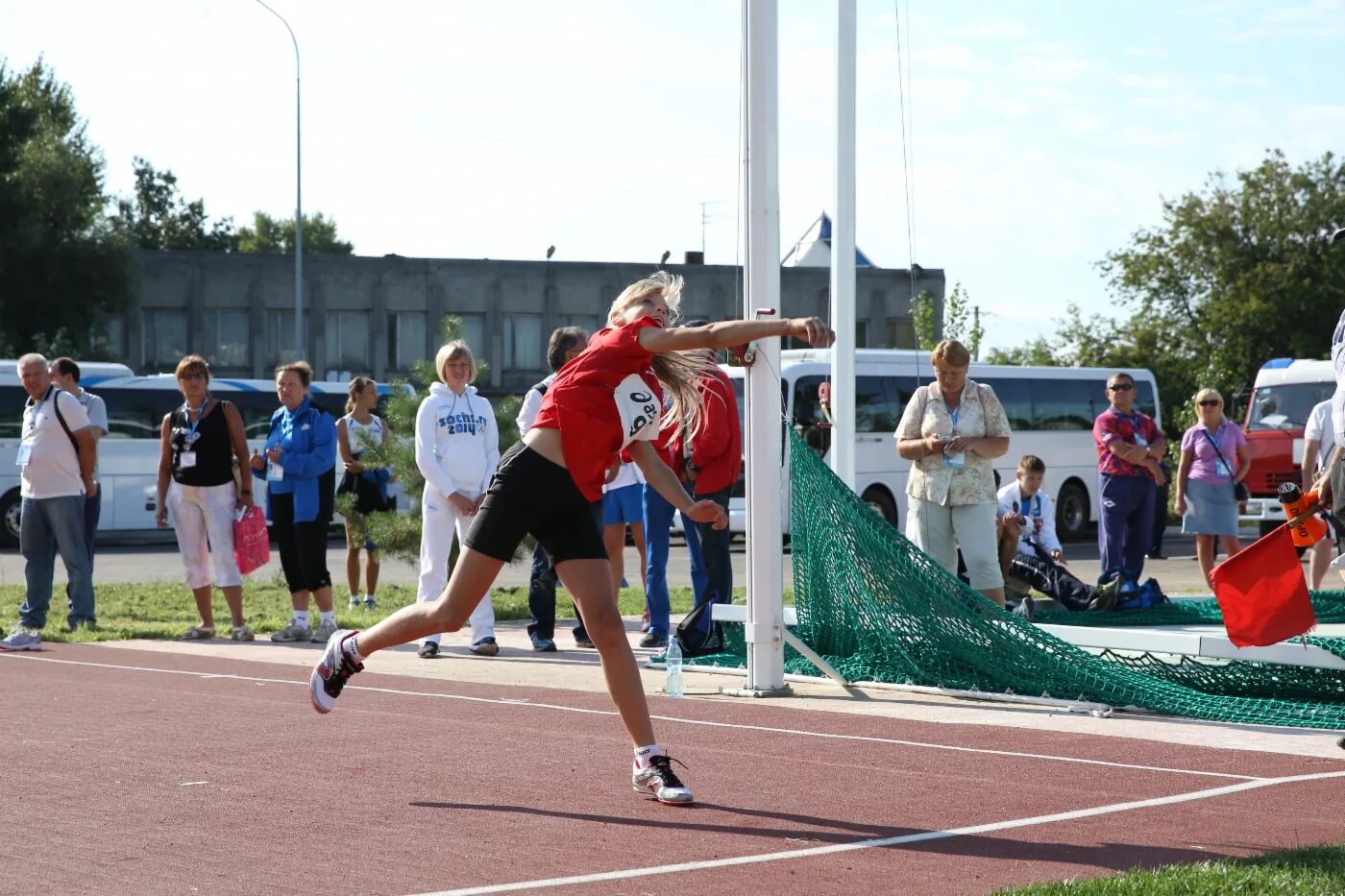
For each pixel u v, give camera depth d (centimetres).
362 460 1916
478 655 1362
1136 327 6556
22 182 5875
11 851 621
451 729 925
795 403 3466
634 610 1864
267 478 1498
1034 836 643
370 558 1934
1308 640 1063
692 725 945
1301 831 652
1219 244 6588
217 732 914
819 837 643
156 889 562
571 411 714
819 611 1181
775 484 1086
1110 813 688
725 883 570
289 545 1489
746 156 1062
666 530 1416
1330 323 6425
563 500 722
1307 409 3578
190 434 1501
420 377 1953
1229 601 895
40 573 1508
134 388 3997
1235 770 794
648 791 718
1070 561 3162
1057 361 6425
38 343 5753
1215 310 6400
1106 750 854
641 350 717
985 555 1241
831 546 1151
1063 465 4059
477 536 727
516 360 6494
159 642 1489
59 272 5884
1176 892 534
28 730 921
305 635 1484
